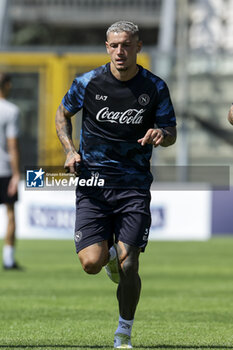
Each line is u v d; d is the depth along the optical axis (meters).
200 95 60.88
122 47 17.17
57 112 18.22
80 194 17.92
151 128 17.81
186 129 60.16
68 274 36.88
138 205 17.55
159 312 25.08
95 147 17.78
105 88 17.58
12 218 37.84
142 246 17.58
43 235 56.62
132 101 17.52
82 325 22.16
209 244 53.09
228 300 28.19
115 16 101.50
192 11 98.69
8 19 94.06
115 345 17.70
